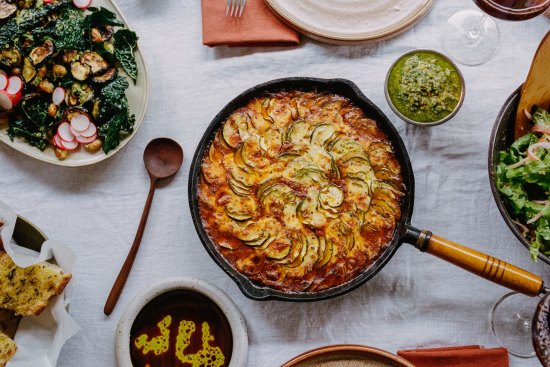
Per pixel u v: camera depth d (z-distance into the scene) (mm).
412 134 1084
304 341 1066
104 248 1079
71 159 1050
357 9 1061
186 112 1091
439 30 1096
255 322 1066
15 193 1084
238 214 985
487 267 942
